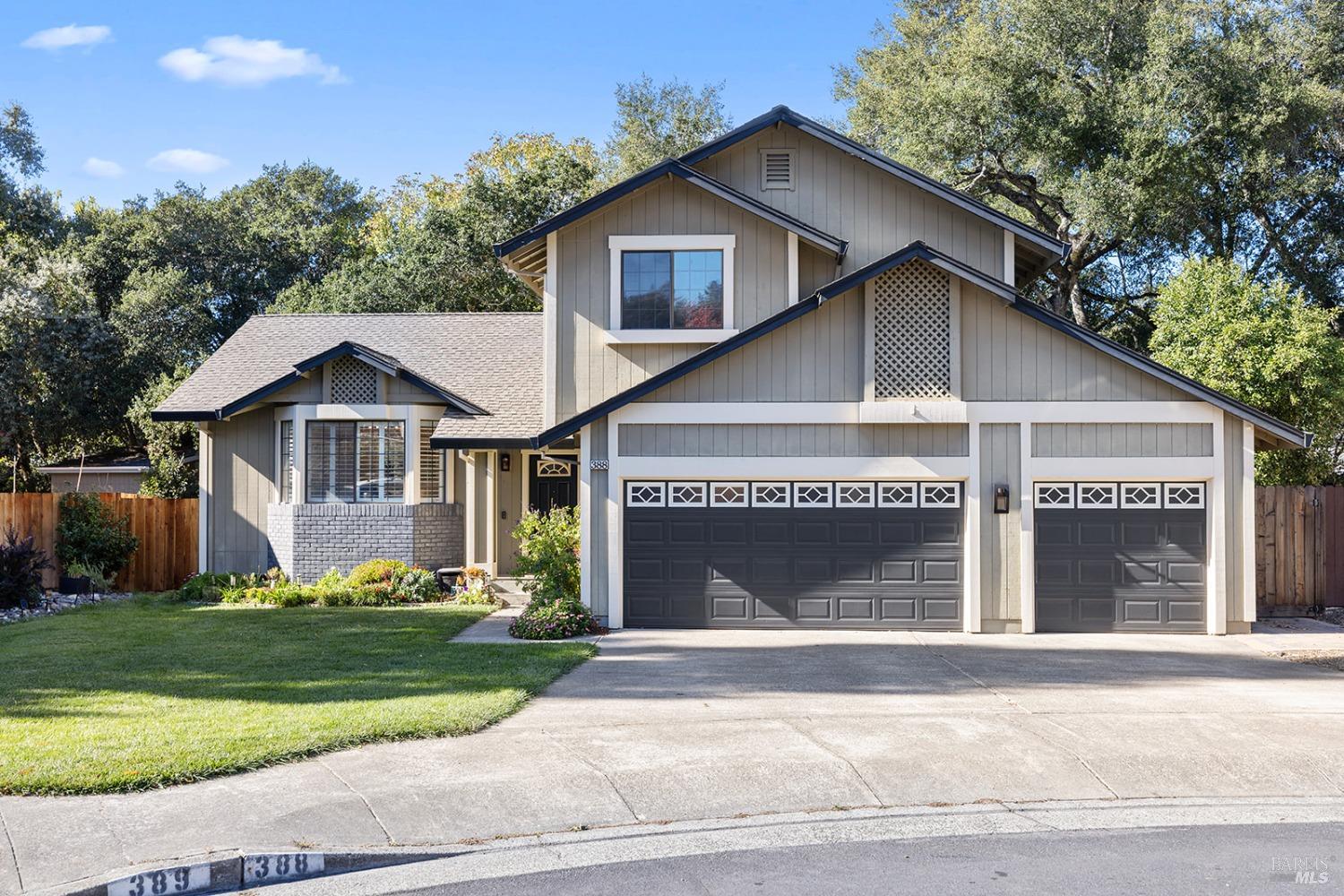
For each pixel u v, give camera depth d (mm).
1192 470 15086
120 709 9516
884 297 15266
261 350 22719
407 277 36969
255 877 6242
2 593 17516
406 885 6168
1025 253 19125
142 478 34312
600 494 15625
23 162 39219
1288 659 13109
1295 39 30016
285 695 10172
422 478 20016
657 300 17719
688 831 7094
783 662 12664
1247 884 6137
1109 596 15242
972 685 11250
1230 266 22375
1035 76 31484
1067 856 6641
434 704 9727
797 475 15398
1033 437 15211
